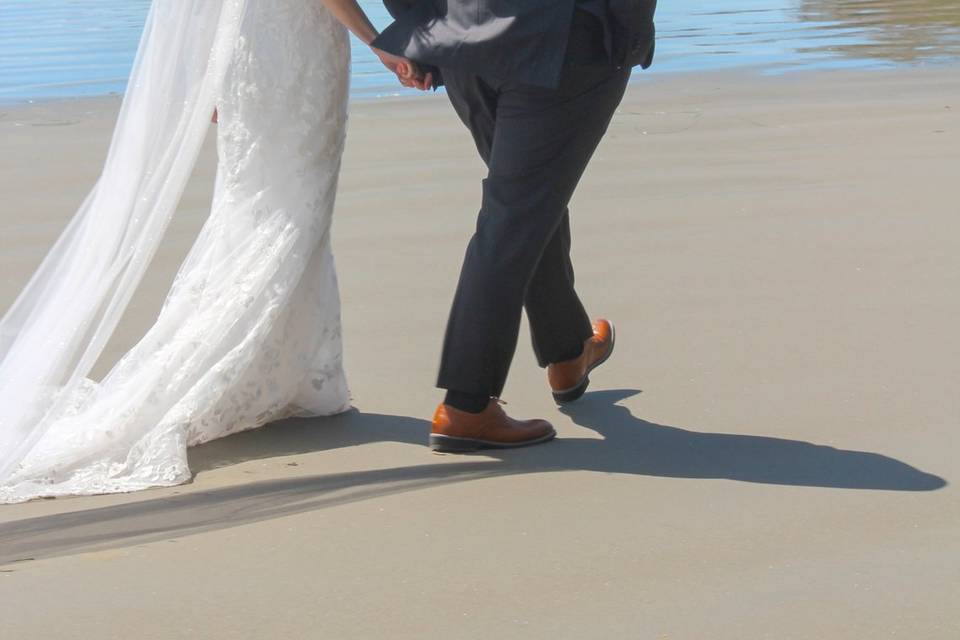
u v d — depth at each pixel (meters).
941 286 5.90
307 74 4.24
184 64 4.00
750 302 5.75
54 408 3.95
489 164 4.23
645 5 3.91
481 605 3.03
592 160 9.05
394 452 4.20
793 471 3.91
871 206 7.50
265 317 4.27
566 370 4.58
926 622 2.93
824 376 4.79
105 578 3.19
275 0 4.17
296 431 4.41
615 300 5.83
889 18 17.64
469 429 4.15
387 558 3.30
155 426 4.12
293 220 4.30
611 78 3.98
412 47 4.01
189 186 8.45
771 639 2.86
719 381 4.79
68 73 13.43
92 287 4.01
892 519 3.51
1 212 7.71
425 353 5.23
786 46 15.08
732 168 8.70
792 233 6.95
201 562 3.28
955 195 7.70
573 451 4.16
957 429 4.23
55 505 3.73
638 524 3.51
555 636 2.87
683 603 3.03
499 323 4.09
